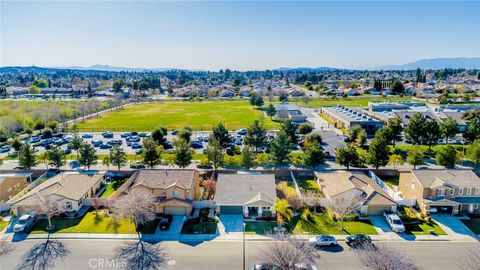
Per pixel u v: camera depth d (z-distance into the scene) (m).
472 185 50.03
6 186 57.59
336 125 118.62
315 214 50.00
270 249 37.94
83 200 52.88
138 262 38.25
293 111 137.12
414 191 52.97
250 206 49.44
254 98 166.00
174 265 37.66
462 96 177.75
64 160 72.19
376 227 46.12
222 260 38.62
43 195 50.38
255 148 84.88
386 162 66.31
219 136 83.88
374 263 32.62
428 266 36.97
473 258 36.50
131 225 46.94
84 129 117.38
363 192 52.12
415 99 187.75
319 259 38.34
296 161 74.00
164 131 98.94
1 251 39.09
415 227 45.97
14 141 87.38
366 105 168.25
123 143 96.44
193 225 47.03
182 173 54.38
